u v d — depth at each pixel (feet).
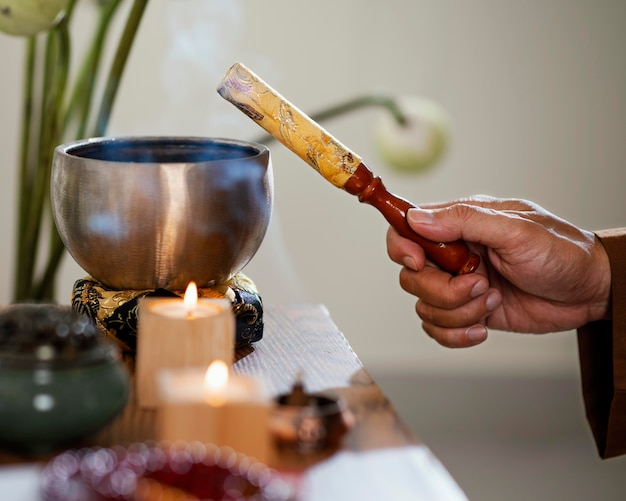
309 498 1.84
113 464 1.74
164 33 6.26
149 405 2.20
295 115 2.56
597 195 6.77
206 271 2.48
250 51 6.35
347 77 6.45
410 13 6.42
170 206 2.38
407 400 6.73
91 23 6.09
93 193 2.39
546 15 6.50
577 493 5.71
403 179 6.63
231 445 1.94
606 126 6.66
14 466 1.94
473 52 6.51
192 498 1.74
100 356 2.00
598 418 3.17
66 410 1.94
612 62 6.59
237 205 2.45
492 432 6.42
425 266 2.98
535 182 6.72
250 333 2.57
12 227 6.41
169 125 6.37
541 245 2.90
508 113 6.62
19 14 2.90
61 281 6.44
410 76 6.50
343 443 2.05
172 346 2.19
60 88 3.35
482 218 2.83
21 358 1.96
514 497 5.62
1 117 6.26
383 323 6.86
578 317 3.16
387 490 1.87
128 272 2.47
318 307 2.97
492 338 6.84
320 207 6.65
